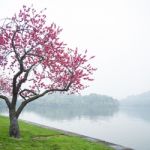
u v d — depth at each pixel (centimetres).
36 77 2634
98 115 19800
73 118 15725
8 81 3569
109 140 7475
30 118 13788
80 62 2538
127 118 17650
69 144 2641
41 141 2602
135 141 7569
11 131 2541
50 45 2527
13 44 2481
